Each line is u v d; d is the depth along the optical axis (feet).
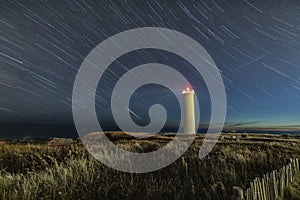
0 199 13.53
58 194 14.56
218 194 16.08
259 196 13.44
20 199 13.74
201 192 16.58
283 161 25.46
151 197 15.40
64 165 20.86
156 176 20.65
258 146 40.88
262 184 14.08
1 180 16.38
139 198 15.35
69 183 16.28
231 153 28.07
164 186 17.21
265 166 23.11
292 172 20.30
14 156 28.91
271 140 59.36
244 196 12.21
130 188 16.62
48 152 31.40
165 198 15.61
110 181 17.79
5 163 25.66
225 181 18.16
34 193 14.52
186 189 16.98
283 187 17.03
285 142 52.54
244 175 20.15
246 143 46.60
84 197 14.71
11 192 14.57
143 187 17.26
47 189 15.31
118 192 16.22
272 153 30.40
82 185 16.10
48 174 18.43
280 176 16.74
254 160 24.70
